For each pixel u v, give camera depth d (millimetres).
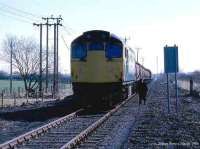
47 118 51031
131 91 87375
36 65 144125
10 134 36938
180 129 38219
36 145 30328
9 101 83750
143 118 48188
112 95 62312
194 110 58781
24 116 53625
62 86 166375
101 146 29203
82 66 59781
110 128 39656
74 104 72875
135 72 89500
